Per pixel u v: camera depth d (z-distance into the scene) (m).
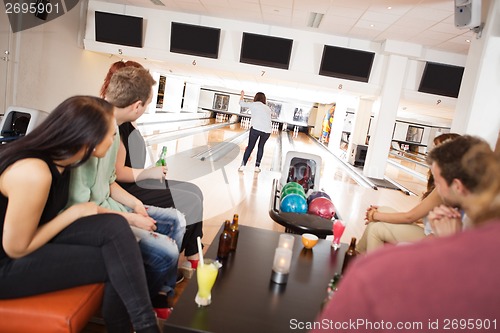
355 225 3.02
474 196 0.45
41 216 0.95
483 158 0.47
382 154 5.71
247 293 1.02
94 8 5.62
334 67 5.48
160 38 5.70
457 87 5.40
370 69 5.47
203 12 5.40
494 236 0.33
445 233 1.01
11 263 0.88
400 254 0.35
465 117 3.20
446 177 0.78
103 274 0.97
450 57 5.39
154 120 9.07
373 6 4.02
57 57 5.07
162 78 12.59
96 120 0.91
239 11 5.02
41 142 0.89
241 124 16.20
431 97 5.54
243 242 1.39
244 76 6.93
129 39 5.59
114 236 0.94
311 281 1.14
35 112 2.23
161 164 1.78
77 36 5.60
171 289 1.33
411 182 6.37
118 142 1.31
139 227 1.21
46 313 0.86
